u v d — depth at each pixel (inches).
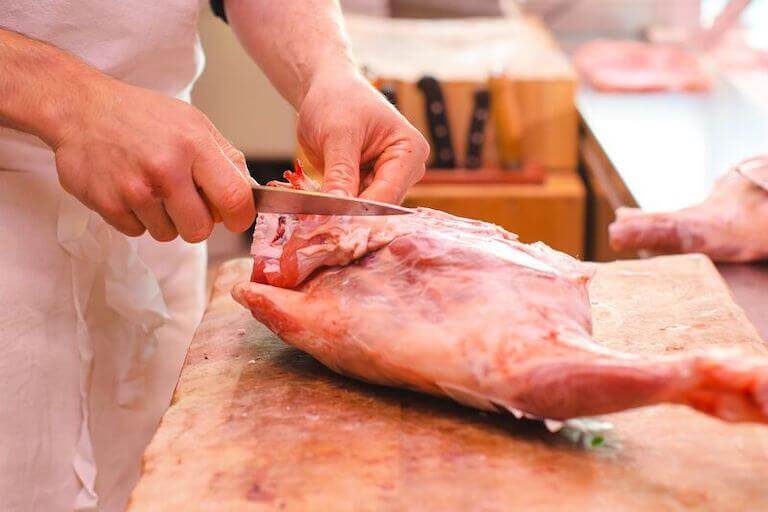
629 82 94.0
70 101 43.7
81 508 51.6
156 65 52.4
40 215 49.8
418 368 40.7
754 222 57.8
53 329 50.8
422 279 42.5
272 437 40.3
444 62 104.2
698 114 82.6
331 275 44.8
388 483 37.5
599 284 52.3
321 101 49.0
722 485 36.9
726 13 92.7
